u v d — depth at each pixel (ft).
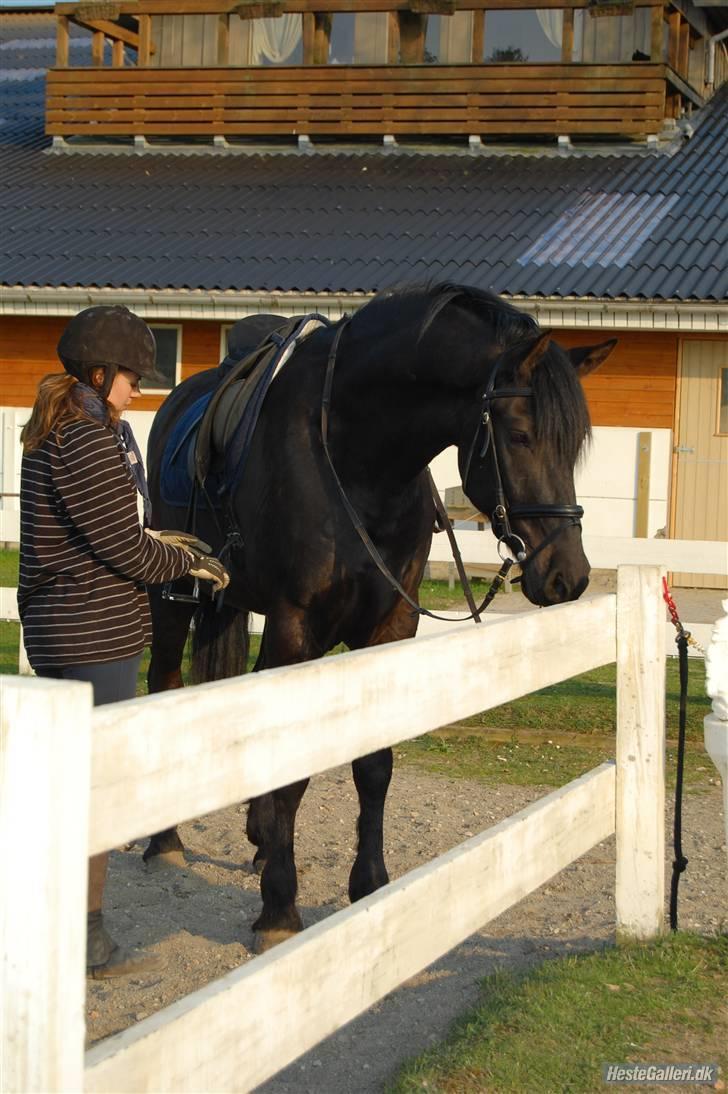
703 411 45.27
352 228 48.78
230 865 16.72
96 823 6.04
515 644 10.59
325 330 14.88
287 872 13.60
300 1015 7.47
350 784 20.58
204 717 6.73
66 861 5.68
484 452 12.94
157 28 60.18
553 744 23.03
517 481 12.78
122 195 54.13
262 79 57.36
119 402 11.84
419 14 56.90
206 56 59.88
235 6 58.08
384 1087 10.25
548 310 42.60
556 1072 10.23
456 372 13.25
